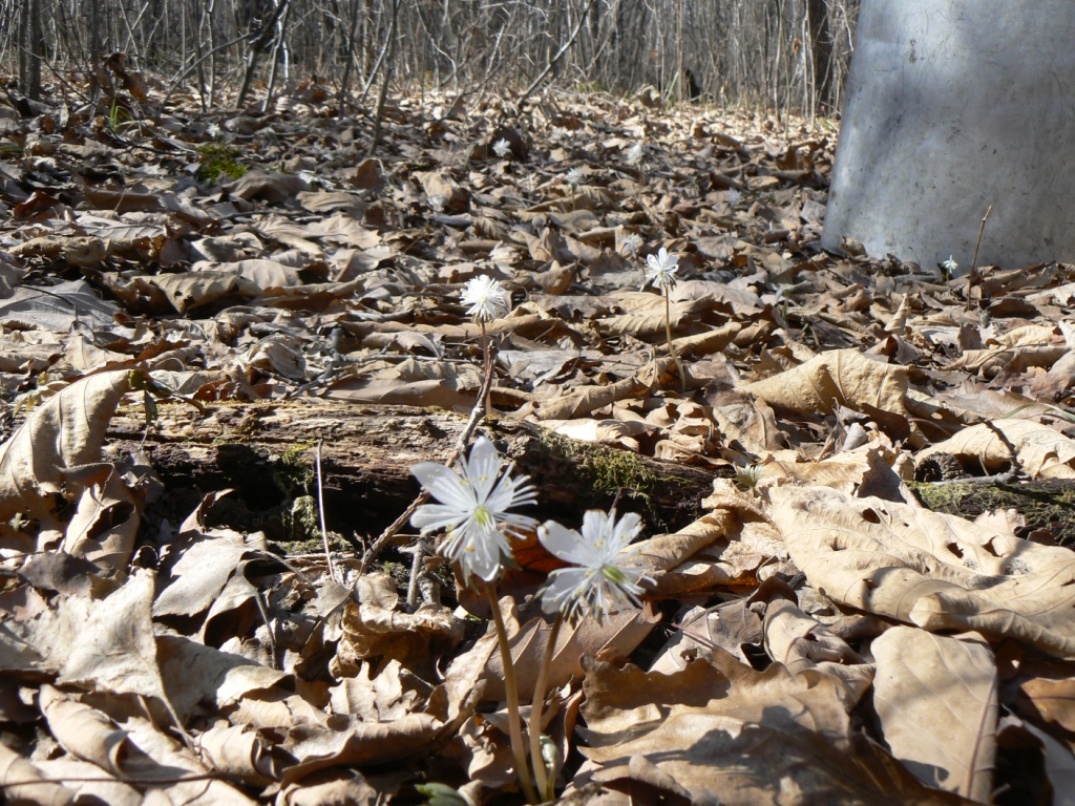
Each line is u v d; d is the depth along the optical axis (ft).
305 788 0.86
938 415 1.88
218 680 0.99
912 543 1.20
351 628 1.05
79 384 1.29
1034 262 3.72
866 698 0.93
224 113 5.47
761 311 2.71
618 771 0.85
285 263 2.70
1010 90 3.59
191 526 1.25
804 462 1.64
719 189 5.55
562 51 6.91
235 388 1.69
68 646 0.98
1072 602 1.02
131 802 0.83
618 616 1.06
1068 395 2.23
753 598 1.16
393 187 4.11
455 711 0.94
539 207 4.15
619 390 1.90
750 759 0.83
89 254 2.44
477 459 0.71
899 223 3.96
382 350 2.19
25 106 4.60
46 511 1.22
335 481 1.34
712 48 11.07
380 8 7.36
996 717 0.86
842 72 10.87
